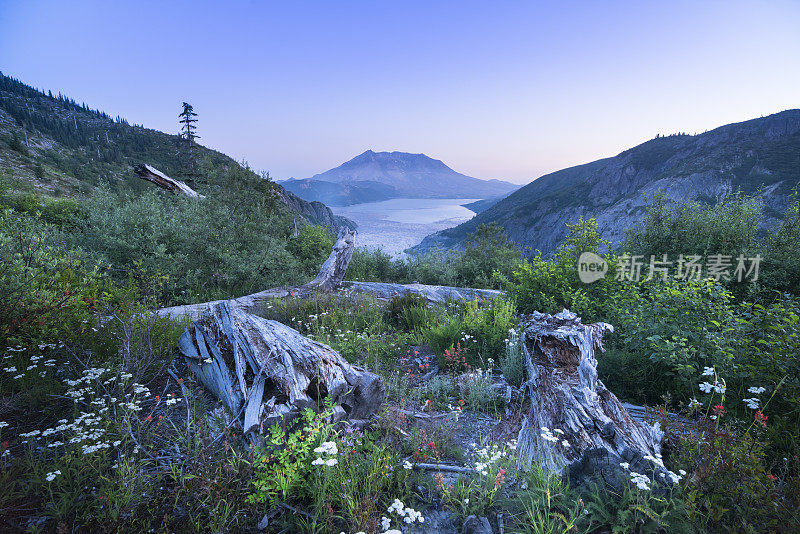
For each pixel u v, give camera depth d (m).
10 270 4.65
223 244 10.39
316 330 7.10
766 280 8.73
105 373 4.31
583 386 3.87
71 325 4.91
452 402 4.71
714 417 3.56
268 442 2.89
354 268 15.18
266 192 12.94
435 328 6.87
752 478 2.55
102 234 9.22
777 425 3.36
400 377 5.39
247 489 2.62
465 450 3.60
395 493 2.84
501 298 8.41
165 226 10.07
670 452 3.22
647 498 2.55
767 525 2.33
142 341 4.84
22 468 2.76
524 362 5.14
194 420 3.30
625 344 5.62
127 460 2.76
